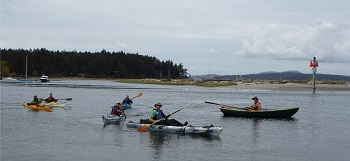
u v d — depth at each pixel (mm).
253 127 24984
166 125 22422
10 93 60906
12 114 30500
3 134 21000
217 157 16375
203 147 18266
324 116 32188
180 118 30250
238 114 30797
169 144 18844
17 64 181875
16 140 19344
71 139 19859
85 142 19125
